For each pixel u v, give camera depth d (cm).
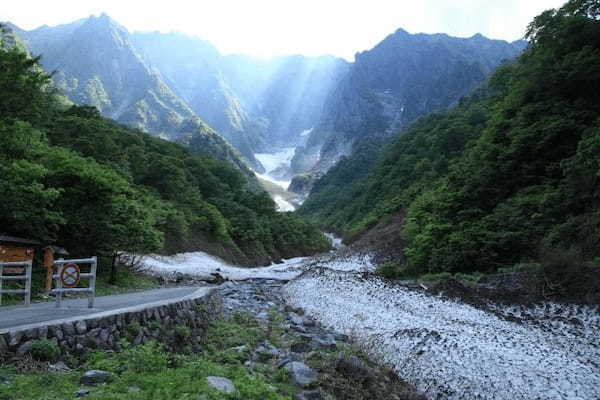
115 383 568
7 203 1390
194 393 570
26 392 503
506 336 1123
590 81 2661
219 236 5150
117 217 1958
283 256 7212
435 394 930
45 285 1430
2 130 1630
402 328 1261
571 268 1527
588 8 2919
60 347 652
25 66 1952
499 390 870
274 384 778
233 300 1981
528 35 3228
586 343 1121
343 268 3609
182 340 950
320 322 1616
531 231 2102
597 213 1844
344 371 900
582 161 2003
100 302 1053
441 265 2436
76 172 1769
